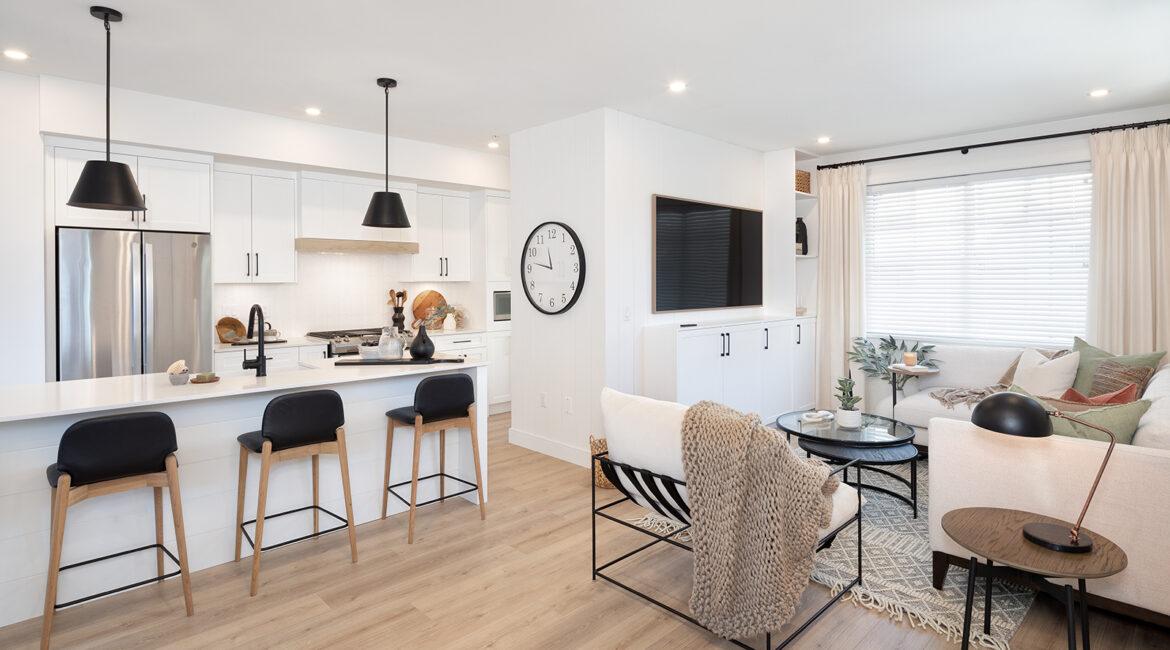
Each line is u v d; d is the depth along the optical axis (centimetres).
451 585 270
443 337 582
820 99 411
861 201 562
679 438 227
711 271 514
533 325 482
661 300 466
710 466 214
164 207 419
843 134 507
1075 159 463
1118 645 219
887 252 564
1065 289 471
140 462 232
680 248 481
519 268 493
